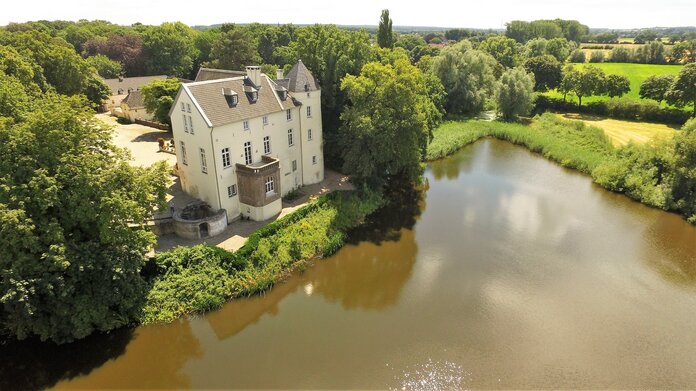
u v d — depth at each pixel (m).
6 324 29.84
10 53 58.12
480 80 101.56
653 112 89.69
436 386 27.03
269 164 44.22
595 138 75.38
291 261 40.12
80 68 80.69
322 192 52.66
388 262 41.19
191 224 40.31
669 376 27.98
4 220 26.14
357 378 27.67
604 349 30.17
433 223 48.81
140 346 30.45
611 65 142.62
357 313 34.03
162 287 33.88
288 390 26.88
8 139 29.14
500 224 48.56
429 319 33.19
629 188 56.44
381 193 54.81
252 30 125.56
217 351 30.16
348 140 51.03
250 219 45.28
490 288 37.00
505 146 79.25
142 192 32.53
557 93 115.75
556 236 45.91
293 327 32.47
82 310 28.92
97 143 33.00
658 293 36.56
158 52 117.31
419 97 56.84
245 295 35.69
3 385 27.23
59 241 28.34
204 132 41.09
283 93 48.66
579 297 35.84
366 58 59.16
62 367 28.62
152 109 71.88
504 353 29.73
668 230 47.38
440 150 72.38
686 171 51.50
